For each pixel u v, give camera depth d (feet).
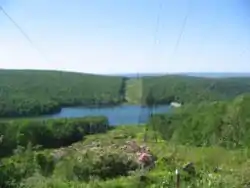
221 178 56.49
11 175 58.90
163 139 207.00
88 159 75.00
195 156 94.89
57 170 73.00
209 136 171.94
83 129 299.38
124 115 413.80
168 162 81.30
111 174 73.36
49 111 433.07
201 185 53.98
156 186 55.67
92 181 62.59
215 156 90.94
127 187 56.85
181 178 56.85
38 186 55.98
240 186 53.57
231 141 156.46
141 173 67.56
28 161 76.43
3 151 114.93
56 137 266.77
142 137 203.31
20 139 205.26
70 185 57.82
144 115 278.67
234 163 78.38
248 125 158.10
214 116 182.09
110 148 88.28
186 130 192.54
